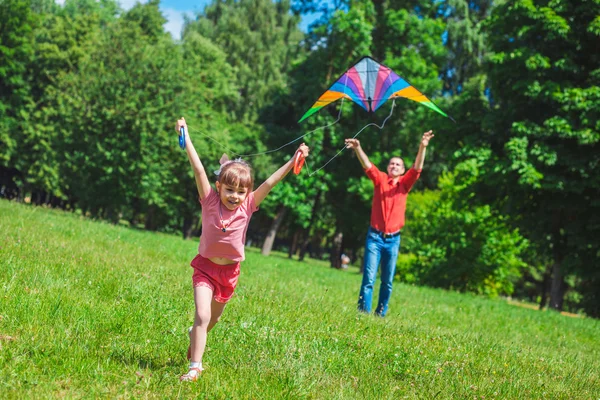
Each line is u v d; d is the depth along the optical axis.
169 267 10.45
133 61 31.58
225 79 50.25
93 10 56.00
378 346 6.43
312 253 78.75
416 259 30.69
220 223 4.55
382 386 4.79
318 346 5.82
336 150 37.03
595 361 8.38
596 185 21.20
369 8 36.03
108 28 34.03
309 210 37.44
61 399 3.58
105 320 5.54
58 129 32.56
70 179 32.75
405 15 35.66
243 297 8.12
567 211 23.05
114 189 31.95
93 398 3.66
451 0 43.69
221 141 40.16
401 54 36.53
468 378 5.55
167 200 45.62
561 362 7.46
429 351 6.62
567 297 45.69
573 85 22.27
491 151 23.53
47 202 55.41
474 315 12.00
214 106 50.59
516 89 22.83
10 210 16.42
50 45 42.25
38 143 41.69
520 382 5.71
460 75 44.19
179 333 5.58
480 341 7.98
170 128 32.44
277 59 62.66
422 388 4.96
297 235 56.19
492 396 5.05
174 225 59.41
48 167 41.00
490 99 30.42
